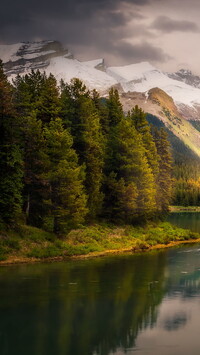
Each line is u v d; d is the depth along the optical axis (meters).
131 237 52.66
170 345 18.50
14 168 37.38
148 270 35.72
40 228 43.22
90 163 51.97
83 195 44.34
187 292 27.98
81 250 42.44
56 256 39.66
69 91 53.62
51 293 27.00
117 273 34.12
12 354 17.38
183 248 51.41
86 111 52.78
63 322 21.30
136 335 19.70
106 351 17.73
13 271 33.31
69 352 17.62
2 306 23.94
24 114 42.31
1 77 37.75
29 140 41.62
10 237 38.31
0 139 37.00
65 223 42.59
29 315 22.38
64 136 44.53
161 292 27.94
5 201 36.66
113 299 25.91
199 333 20.02
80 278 31.73
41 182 41.31
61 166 43.16
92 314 22.70
